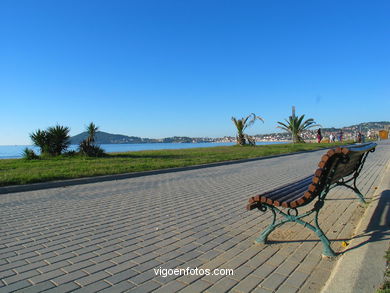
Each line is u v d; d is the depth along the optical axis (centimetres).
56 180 1015
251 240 466
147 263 390
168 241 468
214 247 440
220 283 337
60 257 411
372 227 459
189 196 809
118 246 449
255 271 363
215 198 780
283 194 453
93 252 427
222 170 1388
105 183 1044
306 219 559
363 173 1122
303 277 347
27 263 393
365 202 653
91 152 1984
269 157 2088
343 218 558
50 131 1981
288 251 419
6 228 541
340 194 753
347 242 438
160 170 1305
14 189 895
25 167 1361
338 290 296
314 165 1555
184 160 1712
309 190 386
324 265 375
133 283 339
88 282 342
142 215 620
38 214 636
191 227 536
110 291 322
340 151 364
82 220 588
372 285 296
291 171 1321
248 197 788
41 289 327
